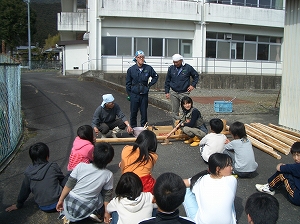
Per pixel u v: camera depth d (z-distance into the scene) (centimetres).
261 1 1930
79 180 333
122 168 363
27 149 583
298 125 703
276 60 2072
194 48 1838
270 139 622
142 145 357
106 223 341
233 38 1944
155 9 1702
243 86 1836
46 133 684
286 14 729
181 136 638
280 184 404
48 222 352
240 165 451
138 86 651
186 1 1750
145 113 675
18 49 4725
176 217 228
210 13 1803
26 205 388
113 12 1661
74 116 834
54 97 1080
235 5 1850
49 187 360
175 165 514
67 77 1894
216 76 1775
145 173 349
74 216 331
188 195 336
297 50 705
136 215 273
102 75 1666
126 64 1745
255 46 2008
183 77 666
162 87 1675
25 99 1031
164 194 223
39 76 2009
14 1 3650
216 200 289
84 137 429
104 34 1716
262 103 1137
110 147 343
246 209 221
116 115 627
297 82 706
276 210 212
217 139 485
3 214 366
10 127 564
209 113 907
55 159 532
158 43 1794
